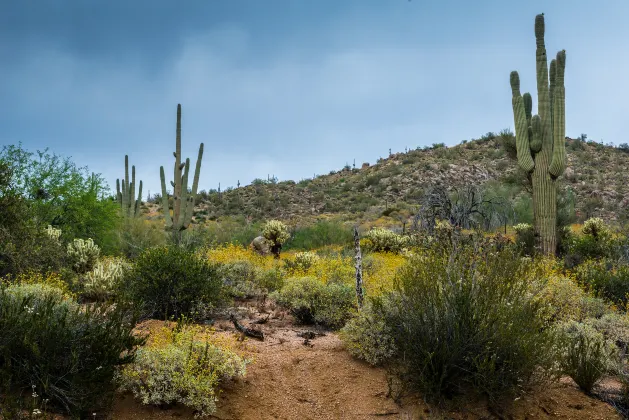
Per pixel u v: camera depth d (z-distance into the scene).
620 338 6.77
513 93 15.52
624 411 5.06
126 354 4.93
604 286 9.82
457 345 4.86
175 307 7.36
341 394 5.13
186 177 16.05
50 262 9.59
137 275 7.57
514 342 4.88
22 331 4.23
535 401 5.01
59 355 4.32
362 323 5.89
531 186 15.70
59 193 14.79
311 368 5.54
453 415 4.75
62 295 6.95
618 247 14.32
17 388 4.12
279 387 5.14
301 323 7.78
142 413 4.39
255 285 10.23
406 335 5.30
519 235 15.95
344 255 16.27
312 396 5.07
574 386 5.50
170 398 4.43
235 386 4.96
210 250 13.85
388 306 5.82
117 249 15.30
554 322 6.87
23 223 9.48
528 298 5.73
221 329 7.01
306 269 13.11
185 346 4.96
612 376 5.88
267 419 4.63
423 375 4.91
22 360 4.20
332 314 7.62
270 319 7.96
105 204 16.23
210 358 4.91
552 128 14.94
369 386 5.25
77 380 4.14
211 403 4.47
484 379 4.74
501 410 4.83
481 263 5.67
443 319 5.12
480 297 5.17
